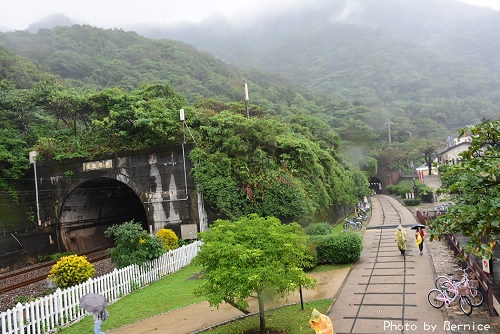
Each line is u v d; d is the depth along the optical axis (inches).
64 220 1075.9
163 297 514.9
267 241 339.3
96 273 711.1
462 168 288.2
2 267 882.8
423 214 1169.4
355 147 2347.4
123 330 398.3
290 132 1323.8
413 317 360.8
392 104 4074.8
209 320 402.9
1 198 976.9
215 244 331.9
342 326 352.5
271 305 434.0
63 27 3469.5
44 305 427.5
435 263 576.1
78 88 2098.9
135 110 980.6
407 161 2780.5
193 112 1087.0
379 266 590.2
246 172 932.6
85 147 1069.8
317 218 1057.5
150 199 962.1
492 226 245.6
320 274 585.0
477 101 3937.0
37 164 1075.3
